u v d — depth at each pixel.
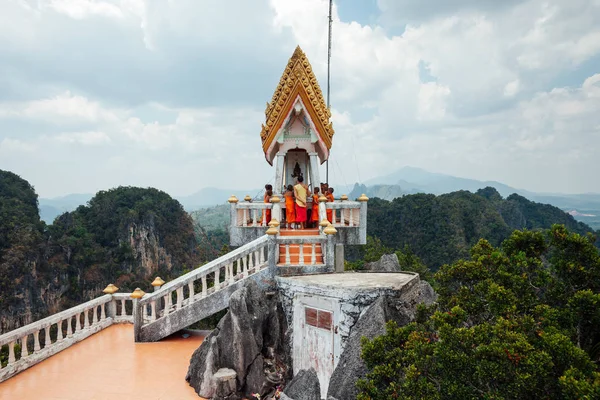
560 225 7.80
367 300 9.23
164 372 10.66
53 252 86.62
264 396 9.46
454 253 82.50
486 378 5.37
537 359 5.17
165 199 123.69
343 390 7.89
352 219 14.89
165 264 111.81
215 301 12.02
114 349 12.16
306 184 18.12
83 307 13.23
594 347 6.79
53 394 9.45
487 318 7.59
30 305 77.88
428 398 5.78
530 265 7.90
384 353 7.06
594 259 7.21
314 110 15.05
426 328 7.76
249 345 9.65
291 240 12.04
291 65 15.53
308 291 10.15
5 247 78.06
